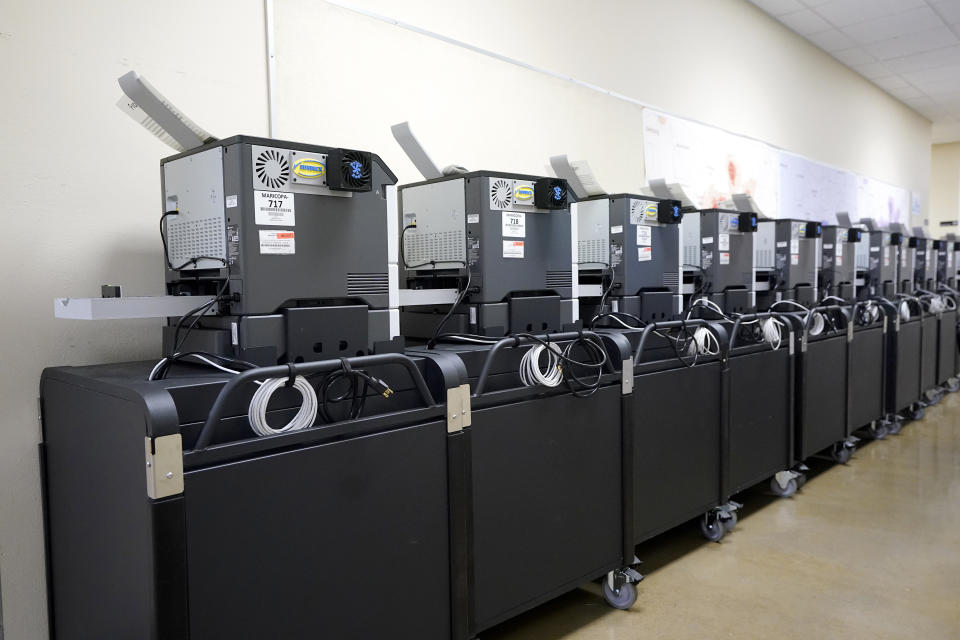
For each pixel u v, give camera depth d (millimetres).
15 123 1554
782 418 2824
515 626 1867
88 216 1675
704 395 2312
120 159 1729
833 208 5836
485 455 1563
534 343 1647
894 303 4078
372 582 1326
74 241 1652
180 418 1088
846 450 3398
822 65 5586
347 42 2240
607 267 2271
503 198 1740
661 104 3762
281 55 2062
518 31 2879
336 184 1336
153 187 1791
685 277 2754
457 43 2605
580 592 2084
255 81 2012
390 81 2375
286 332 1298
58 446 1428
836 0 4535
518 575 1655
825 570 2176
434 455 1433
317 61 2158
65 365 1630
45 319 1605
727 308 2740
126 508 1108
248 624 1135
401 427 1375
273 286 1275
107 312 1213
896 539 2422
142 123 1480
